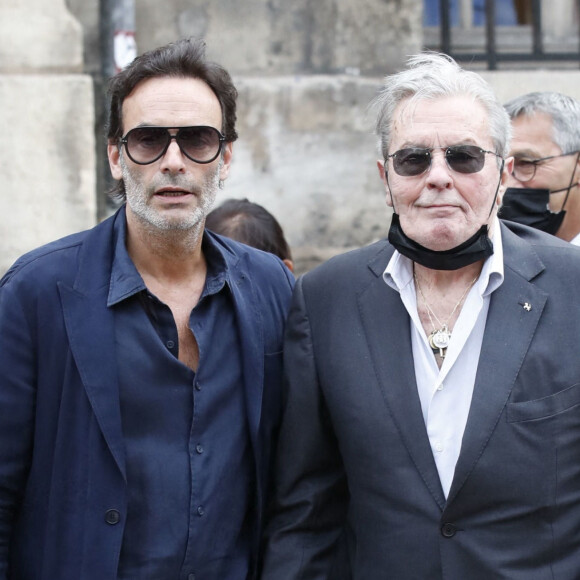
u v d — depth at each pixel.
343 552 2.78
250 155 5.12
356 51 5.20
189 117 2.61
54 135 4.93
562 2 5.89
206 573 2.59
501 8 5.86
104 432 2.51
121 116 2.67
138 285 2.60
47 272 2.62
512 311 2.53
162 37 5.05
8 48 4.88
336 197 5.20
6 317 2.58
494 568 2.41
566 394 2.45
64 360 2.57
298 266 5.20
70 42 4.93
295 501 2.74
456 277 2.62
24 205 4.93
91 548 2.50
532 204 3.49
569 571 2.44
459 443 2.49
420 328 2.57
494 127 2.54
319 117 5.16
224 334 2.71
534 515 2.43
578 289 2.54
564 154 3.49
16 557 2.62
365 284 2.70
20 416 2.57
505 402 2.44
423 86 2.53
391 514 2.51
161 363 2.59
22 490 2.63
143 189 2.61
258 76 5.13
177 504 2.56
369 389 2.57
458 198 2.49
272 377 2.80
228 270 2.74
